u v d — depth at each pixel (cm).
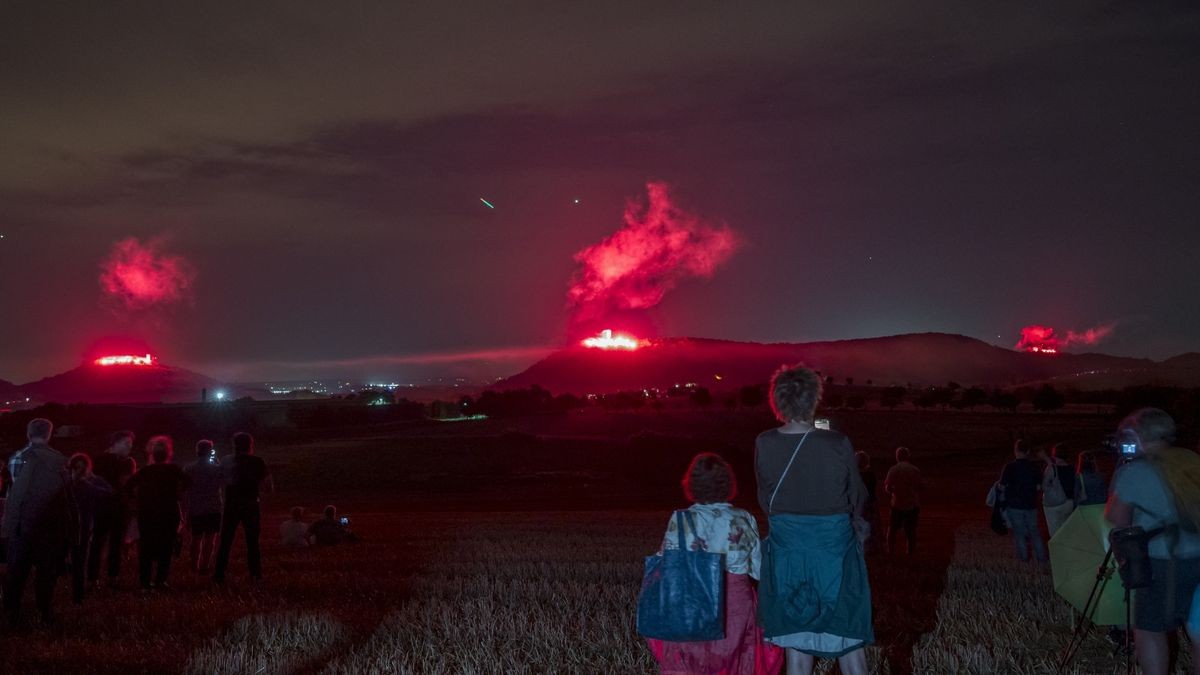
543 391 14475
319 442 8731
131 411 11569
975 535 2244
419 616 998
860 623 588
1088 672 754
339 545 1925
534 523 2617
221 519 1417
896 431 9369
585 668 787
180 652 848
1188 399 7550
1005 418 10456
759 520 2514
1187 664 763
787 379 616
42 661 816
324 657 827
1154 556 639
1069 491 1419
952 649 816
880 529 1688
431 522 2766
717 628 608
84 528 1155
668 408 13088
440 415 13112
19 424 10050
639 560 1518
